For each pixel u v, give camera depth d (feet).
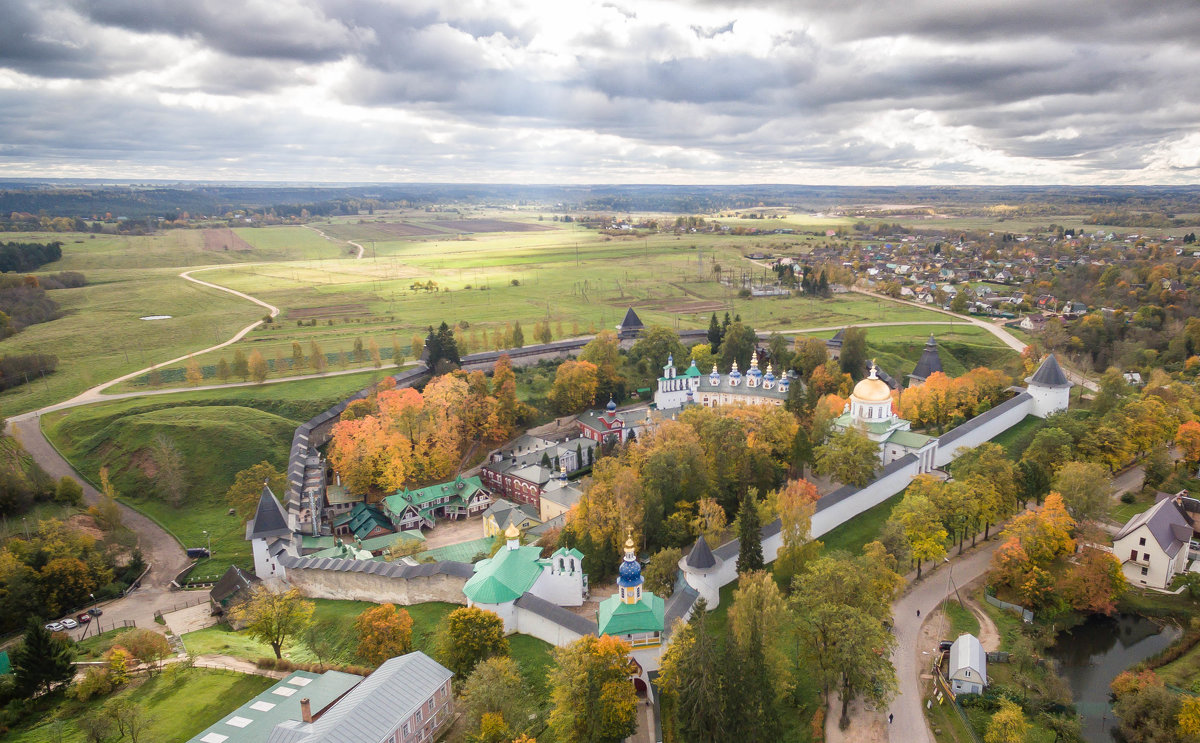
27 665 331.77
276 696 309.63
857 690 319.47
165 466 617.21
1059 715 323.57
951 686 337.93
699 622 303.07
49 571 455.63
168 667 357.82
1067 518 419.95
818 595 342.23
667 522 465.06
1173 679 347.97
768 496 466.29
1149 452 558.97
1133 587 423.23
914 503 440.45
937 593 419.95
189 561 533.14
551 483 589.73
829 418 574.15
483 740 279.28
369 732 271.49
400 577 431.43
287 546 490.08
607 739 291.58
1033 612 399.03
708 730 282.15
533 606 378.73
